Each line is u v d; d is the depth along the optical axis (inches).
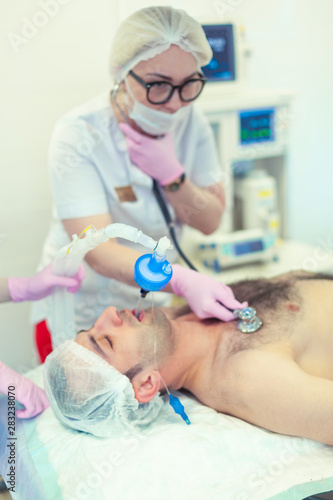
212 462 42.3
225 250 91.4
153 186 62.1
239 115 88.0
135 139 59.0
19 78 78.2
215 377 48.8
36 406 48.9
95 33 80.5
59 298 56.7
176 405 46.2
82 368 44.9
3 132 79.6
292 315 52.1
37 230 86.0
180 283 52.6
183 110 56.9
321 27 98.0
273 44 95.1
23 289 54.8
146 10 51.2
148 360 47.6
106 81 83.7
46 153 83.1
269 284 58.0
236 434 44.2
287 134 93.1
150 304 71.3
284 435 45.1
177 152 66.4
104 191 62.2
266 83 97.2
